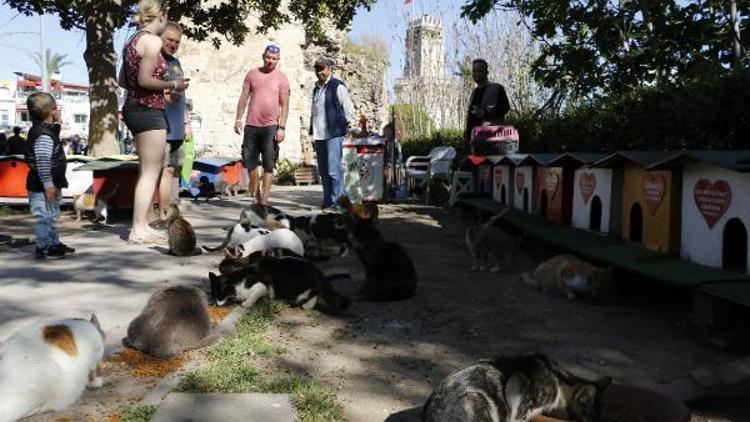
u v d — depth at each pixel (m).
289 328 4.77
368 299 5.61
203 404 3.36
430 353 4.30
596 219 7.27
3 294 5.41
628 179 6.40
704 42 10.37
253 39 27.12
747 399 3.60
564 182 7.88
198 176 14.49
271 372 3.89
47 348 3.23
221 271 5.54
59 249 6.98
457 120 22.42
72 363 3.30
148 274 6.23
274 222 7.57
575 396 3.21
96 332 3.55
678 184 5.57
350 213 8.34
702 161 4.92
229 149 27.17
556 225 7.84
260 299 5.20
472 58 18.98
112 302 5.22
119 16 15.23
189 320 4.22
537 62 11.99
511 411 3.04
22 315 4.80
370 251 5.67
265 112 9.99
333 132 10.84
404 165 17.11
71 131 58.84
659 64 10.69
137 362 3.97
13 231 9.26
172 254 7.17
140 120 7.49
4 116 64.88
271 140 10.11
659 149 7.27
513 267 6.96
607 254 5.75
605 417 3.20
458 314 5.18
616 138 8.09
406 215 11.83
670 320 5.04
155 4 7.27
